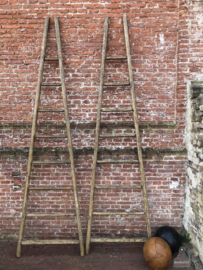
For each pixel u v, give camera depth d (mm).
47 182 3312
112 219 3348
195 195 2967
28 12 3064
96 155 3055
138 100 3186
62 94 3078
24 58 3145
